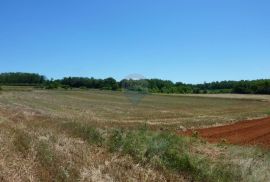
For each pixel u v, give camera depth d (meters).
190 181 12.83
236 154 18.44
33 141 13.34
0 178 9.28
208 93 150.75
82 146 14.59
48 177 10.06
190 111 59.88
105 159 13.27
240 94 141.88
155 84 150.00
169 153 14.95
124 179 11.48
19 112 33.56
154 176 12.37
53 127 19.38
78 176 10.78
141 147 15.21
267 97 122.56
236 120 47.34
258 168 14.94
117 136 17.19
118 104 68.44
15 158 11.00
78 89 144.62
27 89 127.19
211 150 19.66
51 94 98.19
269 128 35.69
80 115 38.03
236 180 13.41
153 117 45.50
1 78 171.12
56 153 12.39
